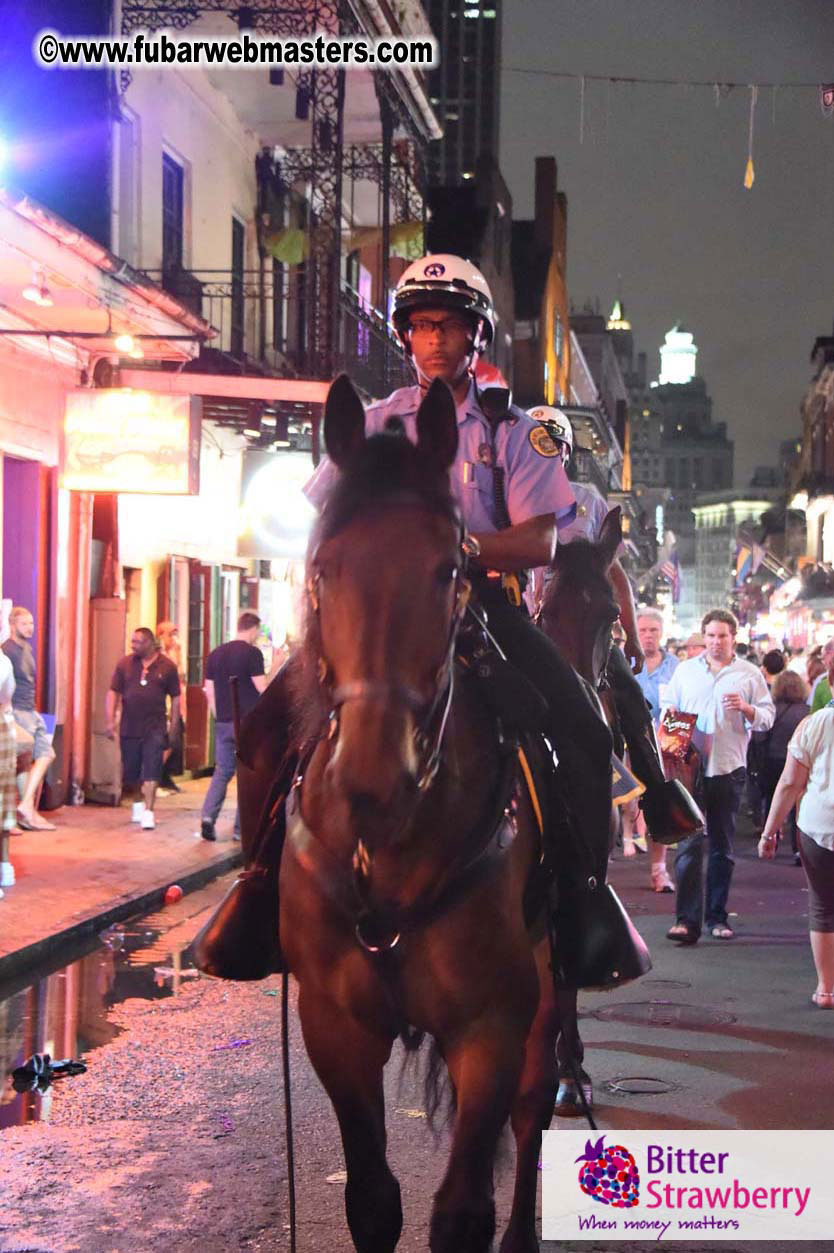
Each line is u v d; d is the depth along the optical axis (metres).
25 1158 5.41
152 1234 4.68
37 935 9.27
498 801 3.62
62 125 17.36
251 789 4.15
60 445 14.91
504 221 51.94
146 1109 6.03
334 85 20.00
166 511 19.66
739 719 10.20
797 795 8.17
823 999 8.00
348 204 28.67
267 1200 4.98
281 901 3.74
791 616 49.88
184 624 20.56
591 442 61.00
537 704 3.91
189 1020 7.59
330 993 3.60
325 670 3.08
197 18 18.25
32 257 12.21
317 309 21.08
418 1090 6.37
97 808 16.39
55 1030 7.38
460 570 3.21
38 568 15.70
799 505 74.50
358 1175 3.62
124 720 14.71
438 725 3.19
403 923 3.44
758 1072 6.66
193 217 20.69
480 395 4.18
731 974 8.89
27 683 14.27
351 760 2.93
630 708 6.38
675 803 6.39
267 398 15.28
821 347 68.31
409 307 4.17
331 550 3.11
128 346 15.40
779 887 12.73
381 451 3.23
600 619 5.54
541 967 4.40
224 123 22.09
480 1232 3.35
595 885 4.14
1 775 10.82
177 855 12.84
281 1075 6.55
